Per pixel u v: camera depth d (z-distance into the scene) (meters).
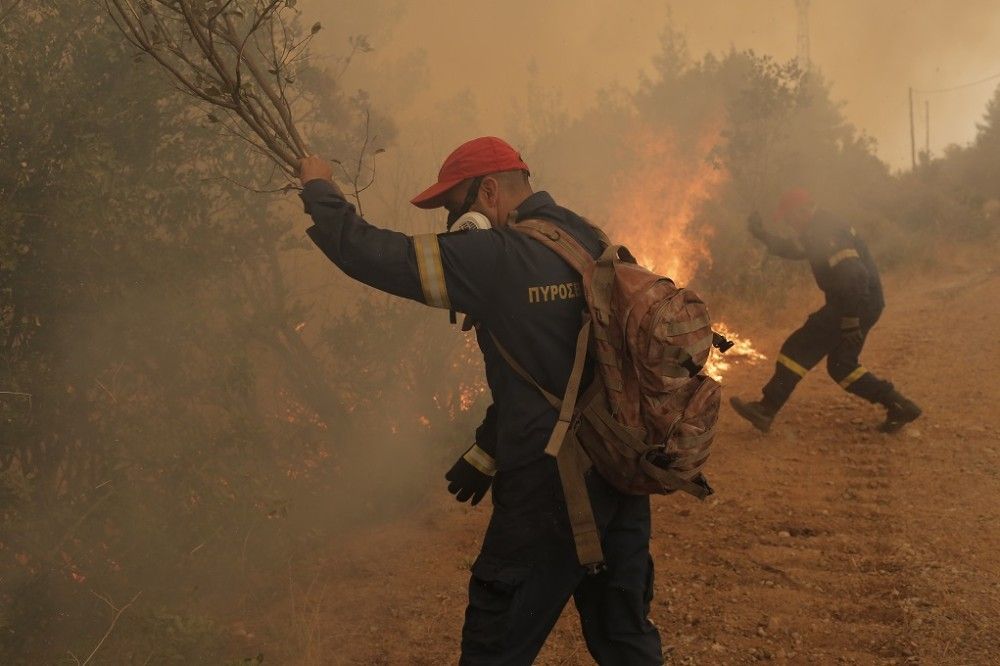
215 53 2.63
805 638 3.50
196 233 3.90
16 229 3.12
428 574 4.16
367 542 4.53
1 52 3.31
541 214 2.43
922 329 10.04
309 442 4.75
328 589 4.00
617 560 2.43
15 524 3.08
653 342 2.19
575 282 2.30
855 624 3.59
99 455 3.52
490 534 2.38
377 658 3.43
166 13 3.72
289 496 4.38
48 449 3.48
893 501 4.95
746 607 3.77
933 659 3.28
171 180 3.81
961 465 5.47
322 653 3.46
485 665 2.32
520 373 2.30
